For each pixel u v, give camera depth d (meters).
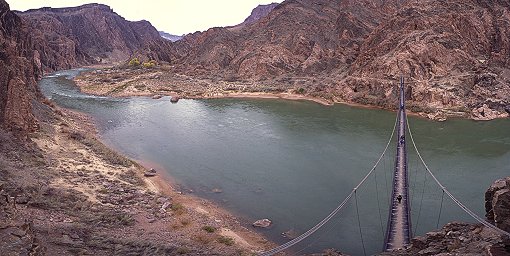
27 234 23.47
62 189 45.12
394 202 46.94
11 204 29.62
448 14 137.12
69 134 70.25
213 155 72.50
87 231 34.00
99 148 66.81
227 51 192.38
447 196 53.72
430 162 69.31
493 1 143.50
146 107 119.75
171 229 41.59
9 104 56.41
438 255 25.27
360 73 137.00
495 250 24.25
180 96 139.88
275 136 86.81
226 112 114.50
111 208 43.72
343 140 83.50
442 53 126.19
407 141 83.25
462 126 97.88
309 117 108.12
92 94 141.25
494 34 132.62
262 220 45.97
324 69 162.88
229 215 47.97
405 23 141.75
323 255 36.44
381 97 122.88
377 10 197.38
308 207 50.62
